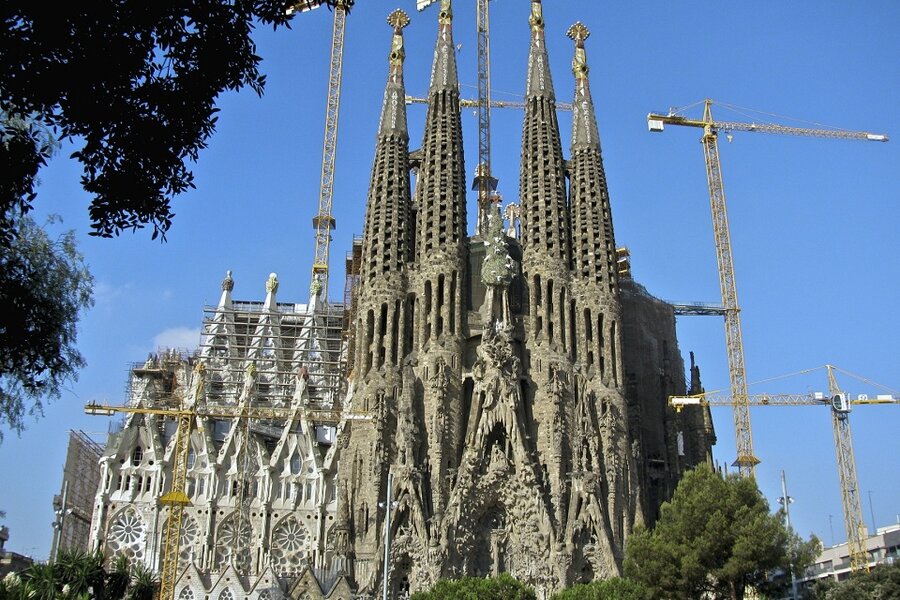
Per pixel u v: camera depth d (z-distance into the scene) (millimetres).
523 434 112500
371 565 107750
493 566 109562
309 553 129625
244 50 25266
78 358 39594
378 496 110812
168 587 107438
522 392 118438
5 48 21906
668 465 131500
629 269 159875
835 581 99000
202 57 24734
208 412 131750
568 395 117562
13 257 34688
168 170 25406
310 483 133250
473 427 114500
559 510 109500
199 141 25750
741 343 148625
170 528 109375
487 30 162250
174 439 133500
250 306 169500
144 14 23422
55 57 22641
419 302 121812
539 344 119812
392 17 138875
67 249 40375
